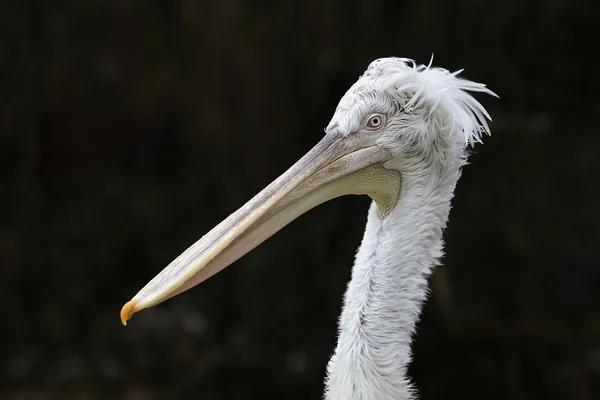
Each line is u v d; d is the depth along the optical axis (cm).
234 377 1428
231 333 1466
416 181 545
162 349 1484
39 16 1471
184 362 1455
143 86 1573
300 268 1439
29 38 1474
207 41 1490
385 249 541
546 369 1395
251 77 1498
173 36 1512
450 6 1320
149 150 1658
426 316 1407
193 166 1614
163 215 1588
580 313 1402
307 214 1460
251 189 1542
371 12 1355
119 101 1600
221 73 1514
